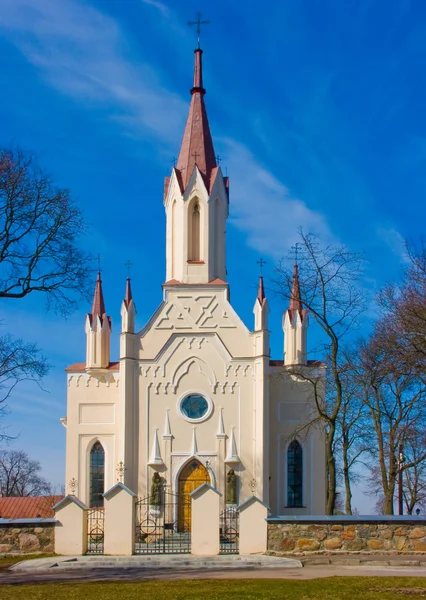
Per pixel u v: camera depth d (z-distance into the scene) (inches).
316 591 1164.5
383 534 1630.2
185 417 2458.2
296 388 2522.1
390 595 1125.1
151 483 2416.3
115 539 1681.8
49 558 1622.8
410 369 1911.9
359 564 1530.5
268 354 2479.1
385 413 2432.3
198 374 2491.4
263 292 2534.5
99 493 2503.7
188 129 2834.6
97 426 2527.1
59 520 1683.1
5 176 1573.6
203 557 1632.6
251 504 1678.2
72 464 2509.8
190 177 2694.4
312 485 2466.8
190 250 2652.6
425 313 1867.6
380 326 2257.6
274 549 1649.9
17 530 1675.7
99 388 2551.7
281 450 2491.4
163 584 1266.0
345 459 2586.1
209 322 2524.6
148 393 2481.5
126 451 2427.4
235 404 2468.0
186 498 2410.2
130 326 2508.6
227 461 2413.9
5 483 5226.4
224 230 2716.5
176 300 2544.3
